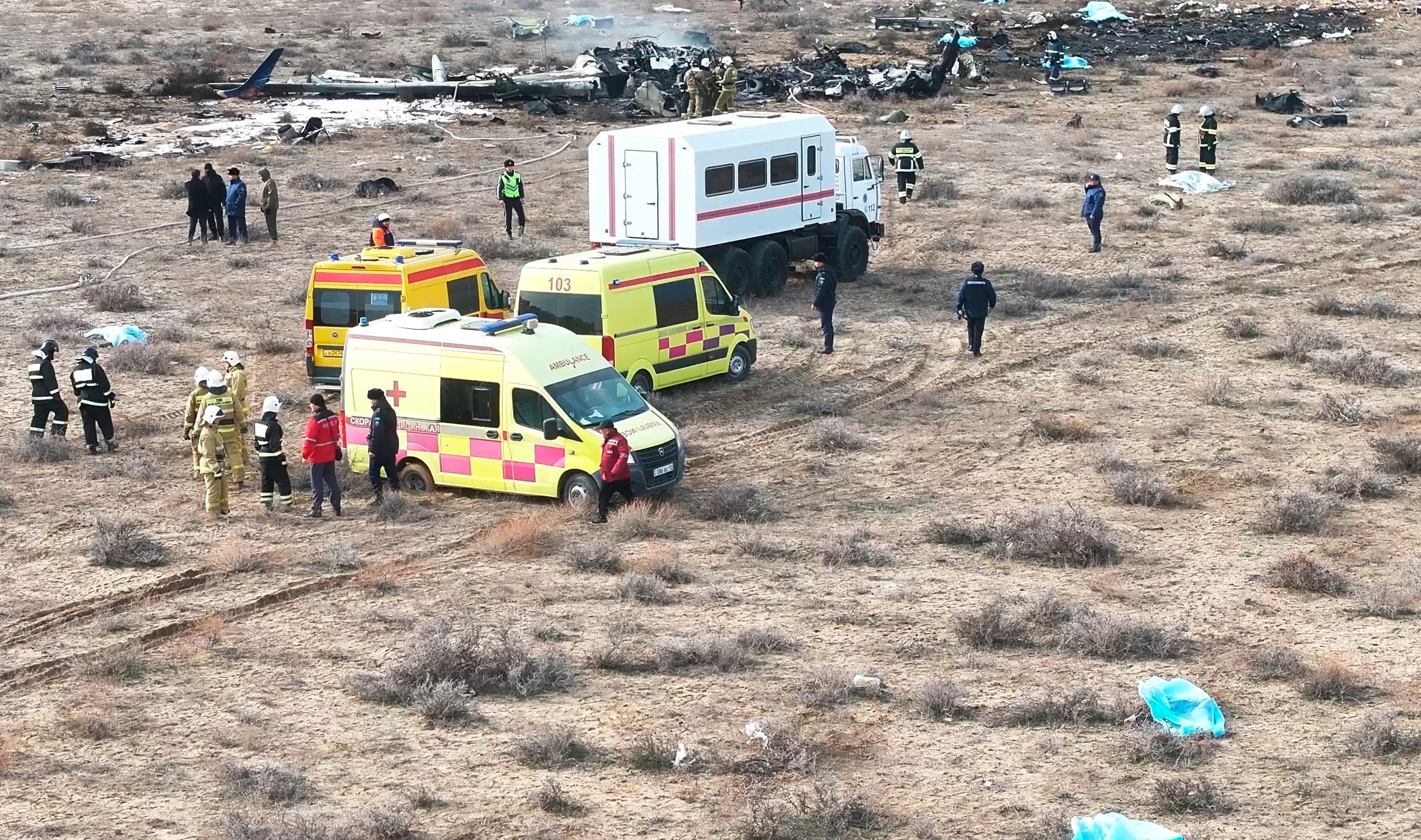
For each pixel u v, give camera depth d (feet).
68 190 255.70
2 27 486.79
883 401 153.17
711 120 188.34
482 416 124.88
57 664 94.79
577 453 121.49
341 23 507.30
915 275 207.00
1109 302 191.93
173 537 118.32
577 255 149.89
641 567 109.09
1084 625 96.37
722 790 78.38
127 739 84.79
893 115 330.13
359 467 131.03
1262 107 342.23
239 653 96.32
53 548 115.24
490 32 479.00
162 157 294.25
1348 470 127.85
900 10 528.22
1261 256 213.05
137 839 73.87
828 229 200.03
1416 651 94.07
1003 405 150.92
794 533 118.11
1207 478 129.08
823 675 90.33
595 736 84.84
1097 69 404.36
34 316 184.96
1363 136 308.19
